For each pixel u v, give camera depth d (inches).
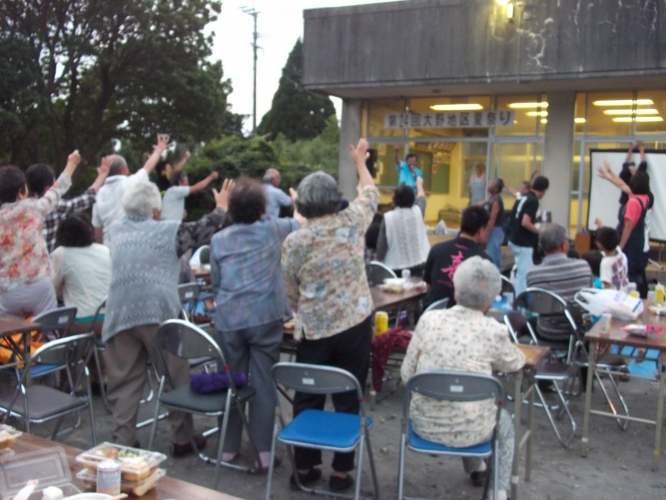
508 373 137.7
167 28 585.3
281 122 1259.8
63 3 515.2
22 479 80.0
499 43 393.4
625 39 360.8
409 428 124.4
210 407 131.7
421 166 481.4
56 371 166.9
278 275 142.3
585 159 427.8
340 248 128.9
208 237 147.5
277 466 150.3
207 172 653.3
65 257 179.8
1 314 164.6
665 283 349.1
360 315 131.3
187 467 148.6
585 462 156.8
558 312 187.5
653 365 228.4
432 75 414.3
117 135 639.8
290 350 160.4
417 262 248.4
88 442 162.6
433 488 141.6
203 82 617.9
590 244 386.0
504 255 411.8
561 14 375.2
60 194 179.3
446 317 120.9
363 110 495.5
